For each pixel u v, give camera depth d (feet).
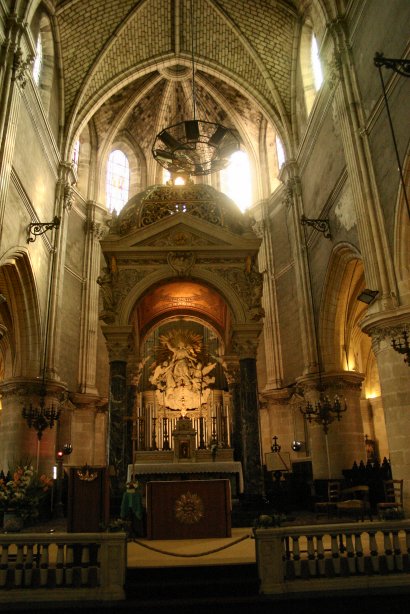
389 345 41.70
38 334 60.49
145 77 85.35
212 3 72.23
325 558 24.71
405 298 41.83
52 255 65.87
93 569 24.11
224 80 79.46
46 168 64.03
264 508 39.99
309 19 67.15
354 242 52.95
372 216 46.01
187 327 84.43
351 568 24.58
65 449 64.13
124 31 73.20
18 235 53.16
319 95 60.75
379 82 45.60
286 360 75.72
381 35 45.14
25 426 57.77
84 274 78.59
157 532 32.53
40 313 61.05
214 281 45.88
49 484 36.55
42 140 61.21
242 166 92.07
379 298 43.62
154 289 46.50
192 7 73.31
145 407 77.71
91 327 76.79
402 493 39.09
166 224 46.96
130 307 44.80
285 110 75.25
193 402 78.18
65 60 70.28
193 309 56.65
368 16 47.93
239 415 52.26
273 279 80.33
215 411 77.46
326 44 55.36
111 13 70.18
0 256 47.88
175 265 45.85
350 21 52.26
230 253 46.75
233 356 54.60
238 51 76.69
